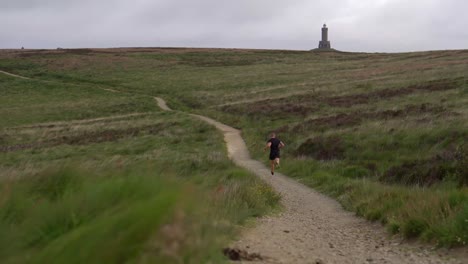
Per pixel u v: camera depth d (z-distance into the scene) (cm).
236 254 589
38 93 7019
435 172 1433
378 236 809
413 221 761
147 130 3872
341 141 2322
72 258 350
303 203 1272
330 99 4397
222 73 7956
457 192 886
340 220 1000
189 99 5859
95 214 454
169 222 361
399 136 2197
